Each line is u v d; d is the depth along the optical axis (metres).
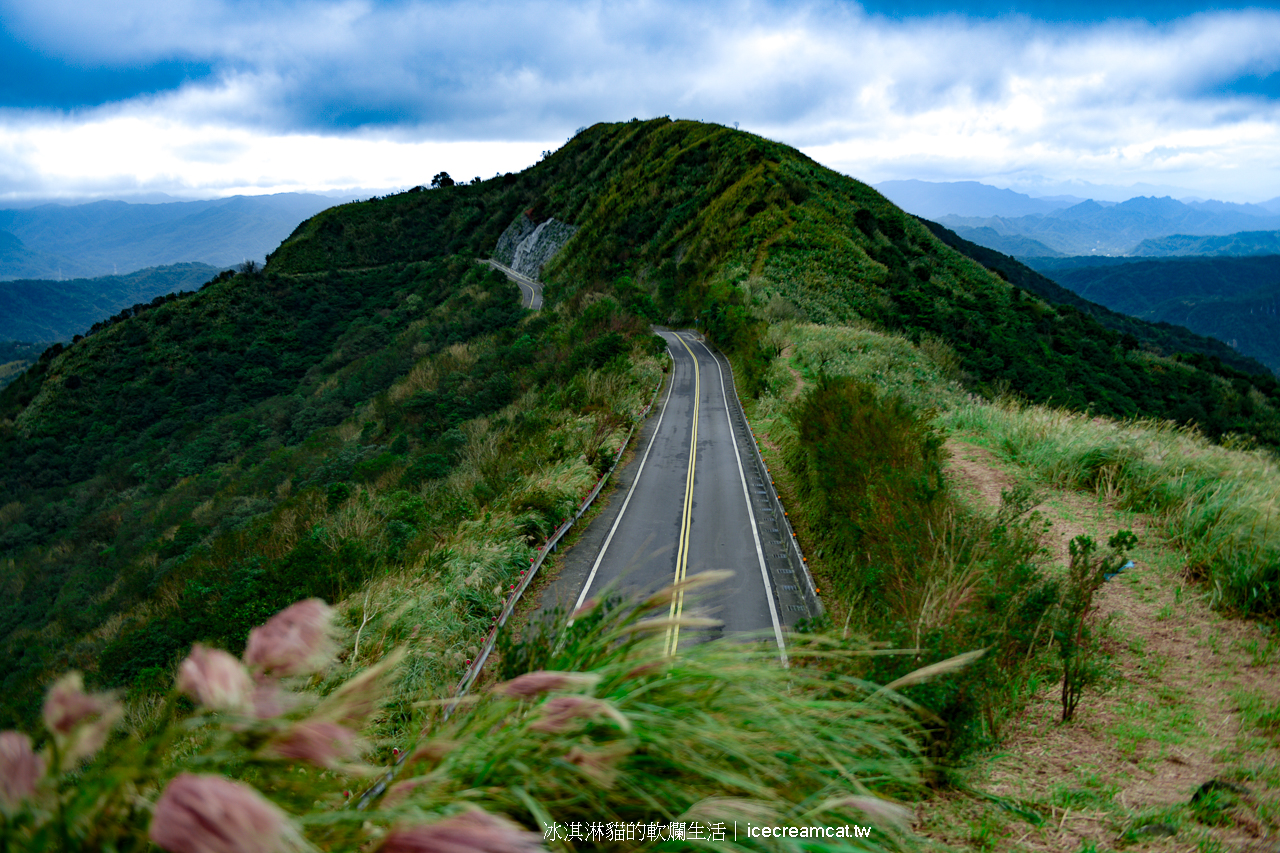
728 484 22.72
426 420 45.66
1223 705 6.21
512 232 118.38
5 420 87.06
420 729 2.13
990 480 13.53
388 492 28.25
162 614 20.94
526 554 15.58
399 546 17.06
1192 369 70.50
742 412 33.41
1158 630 7.84
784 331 41.25
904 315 50.28
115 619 27.67
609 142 118.25
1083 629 7.30
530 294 89.19
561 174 124.50
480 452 28.39
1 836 0.83
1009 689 6.48
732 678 2.28
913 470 11.73
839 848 1.82
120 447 78.25
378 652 7.80
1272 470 11.70
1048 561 9.44
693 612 2.25
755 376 35.22
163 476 64.25
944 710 4.90
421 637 10.16
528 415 32.12
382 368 70.62
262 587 14.77
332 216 131.12
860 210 74.00
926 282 64.62
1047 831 4.36
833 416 17.58
